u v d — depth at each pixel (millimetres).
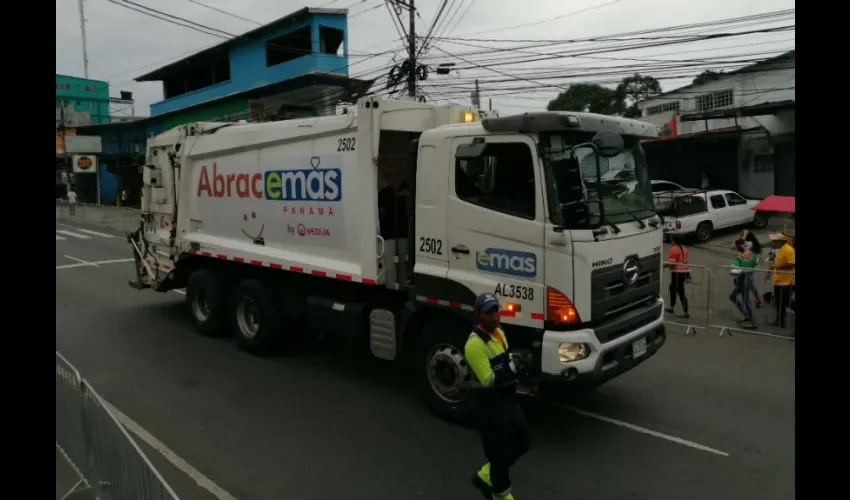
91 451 4449
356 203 6492
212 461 5148
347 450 5340
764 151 22797
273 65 28250
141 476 3447
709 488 4684
